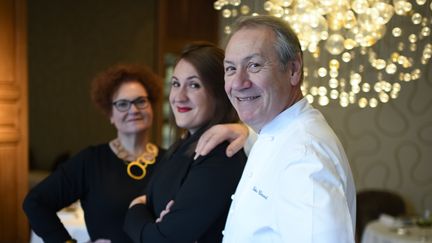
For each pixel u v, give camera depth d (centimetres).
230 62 116
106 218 178
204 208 128
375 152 428
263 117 117
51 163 581
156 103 208
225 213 135
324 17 200
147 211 148
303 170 99
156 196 146
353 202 115
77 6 553
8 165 334
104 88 194
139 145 193
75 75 559
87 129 562
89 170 183
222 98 146
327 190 96
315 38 184
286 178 102
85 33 550
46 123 582
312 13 180
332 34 199
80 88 558
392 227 313
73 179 182
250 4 209
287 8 197
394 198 382
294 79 116
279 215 101
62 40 563
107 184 181
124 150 191
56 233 175
